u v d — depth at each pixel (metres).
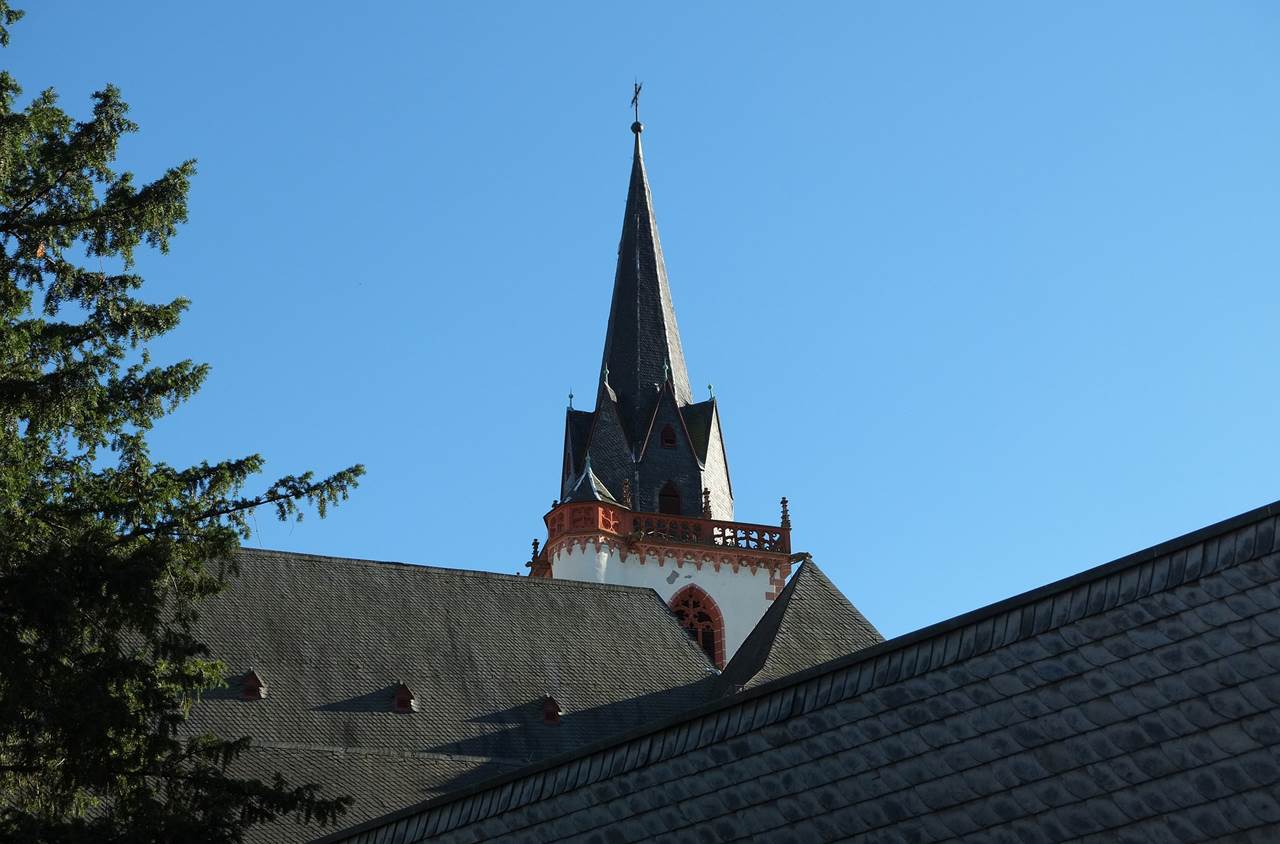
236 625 89.12
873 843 38.41
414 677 90.69
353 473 55.09
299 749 80.94
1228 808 34.81
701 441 132.88
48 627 46.75
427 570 97.44
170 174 55.56
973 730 37.91
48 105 55.47
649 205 145.50
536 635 96.06
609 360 137.12
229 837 47.00
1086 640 37.06
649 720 93.06
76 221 54.81
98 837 45.41
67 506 51.31
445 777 81.75
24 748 47.38
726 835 40.22
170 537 52.62
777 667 88.81
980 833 37.31
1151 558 36.84
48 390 50.75
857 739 39.28
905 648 39.44
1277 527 35.47
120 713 46.62
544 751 89.06
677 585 124.00
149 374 54.34
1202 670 35.62
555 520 126.25
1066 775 36.62
